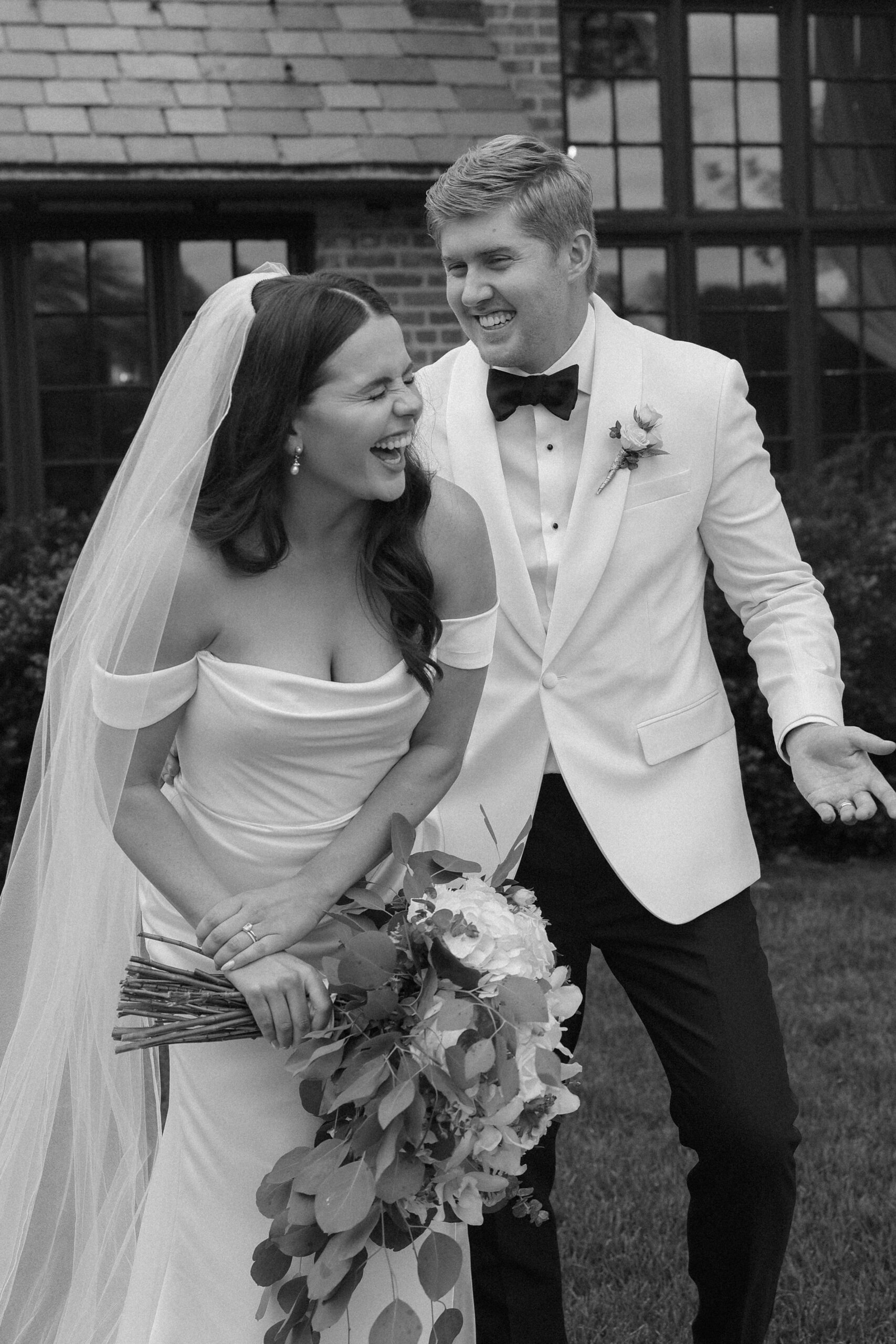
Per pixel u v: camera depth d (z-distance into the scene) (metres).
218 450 2.27
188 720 2.38
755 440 2.96
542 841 2.92
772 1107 2.69
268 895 2.30
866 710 7.34
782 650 2.87
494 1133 2.12
